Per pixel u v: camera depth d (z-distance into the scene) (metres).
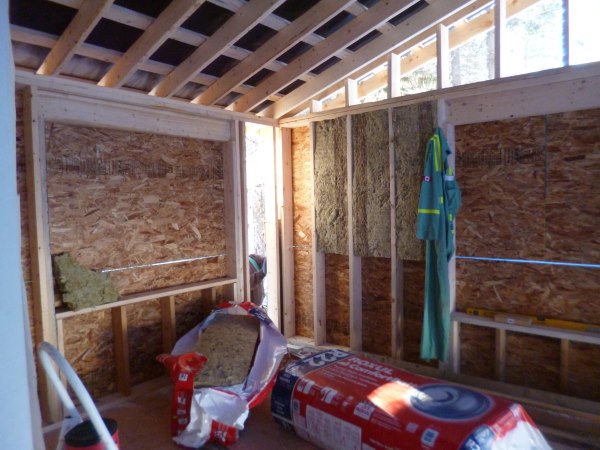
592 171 2.74
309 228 4.21
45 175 2.74
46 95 2.69
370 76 3.83
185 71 3.17
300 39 3.06
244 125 3.89
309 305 4.27
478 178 3.17
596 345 2.77
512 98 2.95
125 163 3.18
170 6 2.62
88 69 3.07
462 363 3.32
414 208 3.35
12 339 0.90
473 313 3.20
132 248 3.24
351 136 3.68
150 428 2.69
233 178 3.81
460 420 1.96
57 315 2.74
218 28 2.97
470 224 3.22
